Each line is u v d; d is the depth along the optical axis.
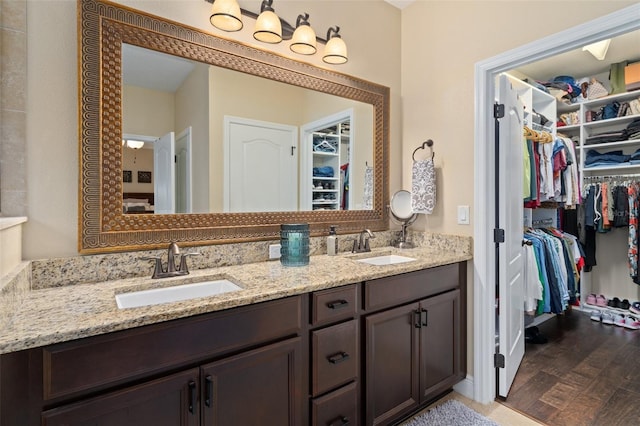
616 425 1.78
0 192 1.21
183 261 1.50
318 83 2.05
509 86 2.08
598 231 3.47
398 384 1.69
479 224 2.01
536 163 2.69
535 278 2.62
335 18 2.13
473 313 2.04
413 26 2.41
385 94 2.38
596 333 3.08
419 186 2.23
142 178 1.48
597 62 3.29
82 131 1.34
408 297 1.72
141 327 0.97
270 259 1.84
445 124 2.20
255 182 1.83
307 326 1.34
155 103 1.52
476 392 2.02
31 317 0.95
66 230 1.32
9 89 1.23
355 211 2.24
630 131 3.24
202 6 1.64
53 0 1.30
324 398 1.38
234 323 1.14
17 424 0.81
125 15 1.43
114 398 0.93
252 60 1.80
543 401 2.00
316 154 2.06
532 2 1.77
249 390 1.18
